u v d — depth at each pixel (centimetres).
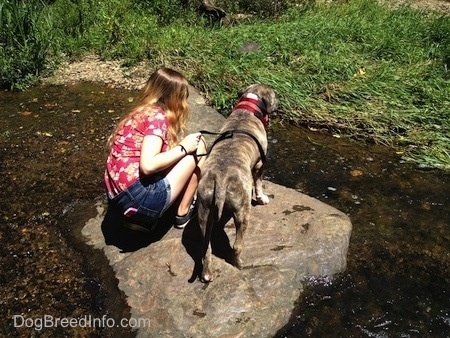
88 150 478
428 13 868
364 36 711
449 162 472
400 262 355
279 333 293
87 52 696
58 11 750
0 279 329
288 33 705
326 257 336
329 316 309
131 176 308
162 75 310
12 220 382
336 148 499
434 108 545
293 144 504
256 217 360
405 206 416
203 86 602
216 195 280
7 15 650
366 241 373
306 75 604
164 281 306
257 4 860
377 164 474
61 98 584
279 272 319
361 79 602
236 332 281
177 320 284
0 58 622
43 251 352
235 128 331
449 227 393
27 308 309
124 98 586
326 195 428
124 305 302
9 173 439
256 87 362
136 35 710
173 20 790
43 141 492
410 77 606
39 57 646
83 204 398
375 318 310
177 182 315
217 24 797
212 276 303
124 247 341
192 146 310
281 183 442
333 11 840
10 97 586
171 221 353
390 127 526
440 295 329
